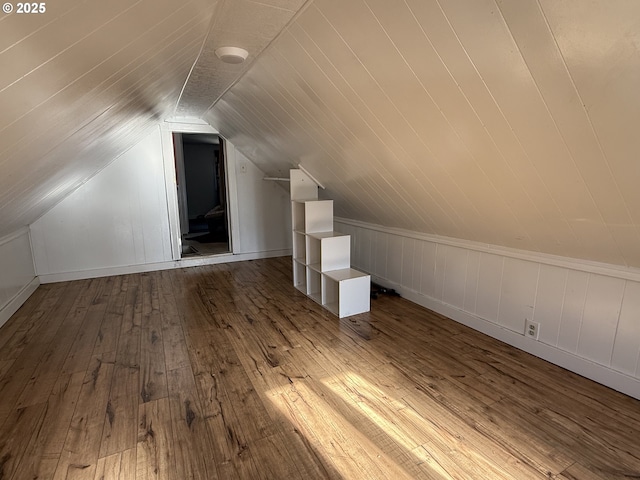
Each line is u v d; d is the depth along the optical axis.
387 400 1.80
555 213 1.72
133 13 1.01
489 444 1.49
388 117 1.84
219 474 1.35
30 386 1.93
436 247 2.94
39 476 1.34
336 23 1.45
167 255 4.53
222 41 1.80
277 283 3.89
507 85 1.24
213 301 3.30
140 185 4.27
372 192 2.94
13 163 1.52
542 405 1.75
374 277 3.80
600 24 0.91
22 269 3.40
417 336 2.54
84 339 2.51
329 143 2.58
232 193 4.86
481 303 2.58
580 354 2.01
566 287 2.03
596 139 1.21
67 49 0.97
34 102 1.12
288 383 1.95
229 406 1.75
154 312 3.03
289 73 2.04
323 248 3.11
